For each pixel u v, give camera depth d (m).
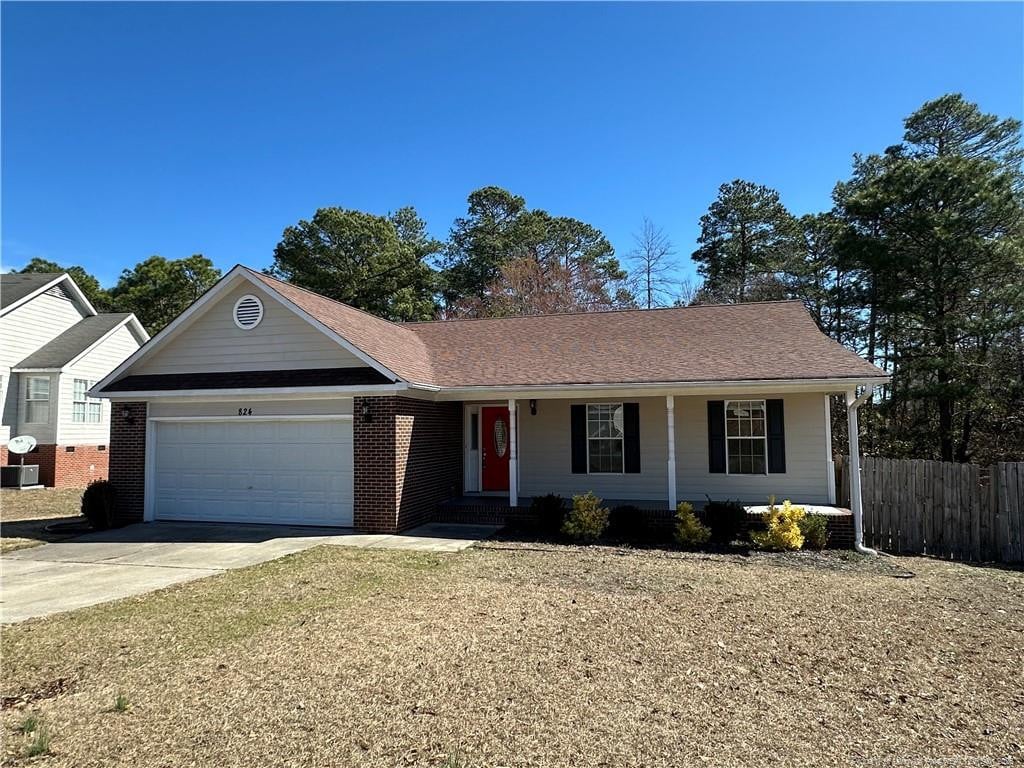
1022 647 6.17
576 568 9.58
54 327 24.61
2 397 21.89
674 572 9.38
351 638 6.29
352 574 9.11
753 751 4.09
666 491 14.50
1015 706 4.81
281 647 6.04
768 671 5.48
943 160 23.53
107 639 6.32
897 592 8.37
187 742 4.20
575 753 4.06
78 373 23.08
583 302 38.31
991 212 22.53
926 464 11.48
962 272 22.78
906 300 24.09
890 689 5.12
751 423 14.11
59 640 6.29
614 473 14.84
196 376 13.69
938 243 22.80
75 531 12.99
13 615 7.22
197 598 7.88
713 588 8.42
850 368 12.02
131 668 5.54
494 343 16.39
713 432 14.25
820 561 10.41
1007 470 10.93
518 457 15.38
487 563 9.89
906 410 26.47
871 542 11.80
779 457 13.88
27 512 16.38
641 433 14.71
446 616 7.05
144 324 45.97
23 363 22.59
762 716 4.61
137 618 7.03
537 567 9.63
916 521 11.50
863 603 7.77
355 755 4.03
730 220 38.56
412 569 9.44
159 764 3.92
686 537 11.44
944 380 23.86
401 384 12.25
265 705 4.76
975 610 7.51
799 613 7.27
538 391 13.23
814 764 3.94
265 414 13.47
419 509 13.46
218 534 12.47
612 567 9.67
